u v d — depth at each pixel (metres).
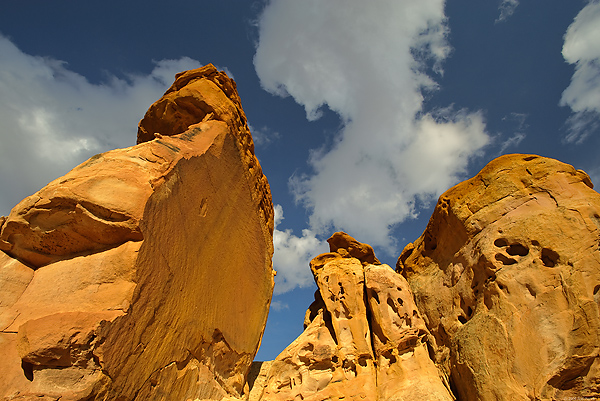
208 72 16.33
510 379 11.33
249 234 15.62
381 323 15.38
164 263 9.69
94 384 7.24
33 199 8.52
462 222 15.30
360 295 16.86
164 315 9.58
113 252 8.55
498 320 12.43
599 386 10.37
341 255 21.69
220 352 12.59
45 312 7.78
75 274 8.31
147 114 15.99
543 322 11.58
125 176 9.16
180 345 10.24
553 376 10.73
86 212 8.40
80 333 7.30
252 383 16.31
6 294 8.19
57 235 8.61
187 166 11.28
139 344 8.52
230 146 14.34
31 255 8.83
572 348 10.80
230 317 13.51
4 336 7.47
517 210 14.02
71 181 8.67
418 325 15.03
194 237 11.49
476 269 14.26
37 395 6.80
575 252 12.07
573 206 13.00
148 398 8.75
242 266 14.84
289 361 15.64
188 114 15.09
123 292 8.18
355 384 14.25
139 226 8.71
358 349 15.23
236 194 14.68
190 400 10.38
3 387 6.80
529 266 12.70
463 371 12.80
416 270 17.73
